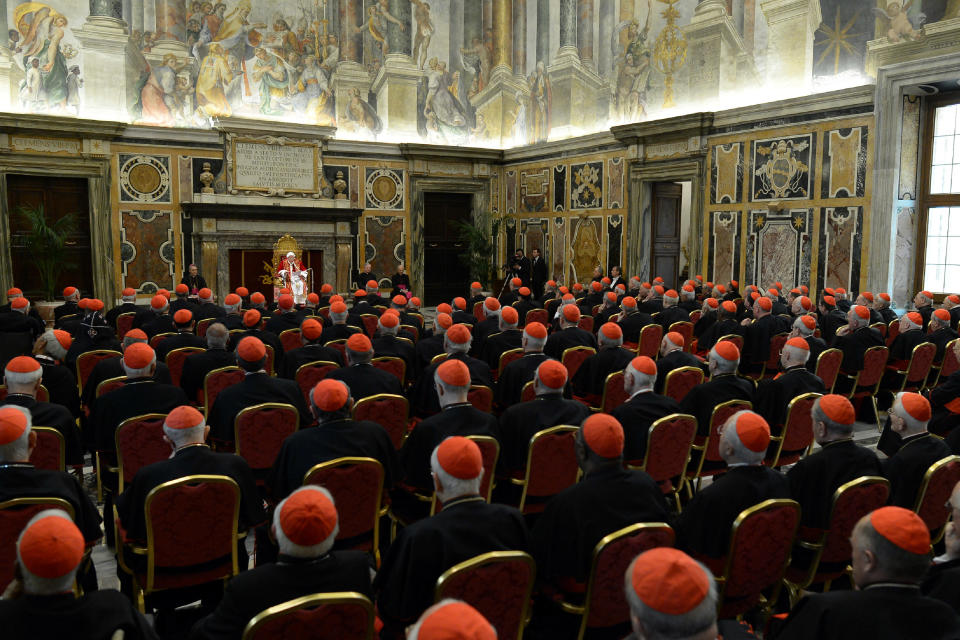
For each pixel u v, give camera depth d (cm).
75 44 1623
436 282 2150
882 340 809
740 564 323
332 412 406
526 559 272
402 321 1050
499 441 445
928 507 388
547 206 1997
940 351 838
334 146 1917
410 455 432
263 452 505
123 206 1697
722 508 332
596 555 291
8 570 325
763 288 1464
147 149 1711
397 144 1983
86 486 638
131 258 1719
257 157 1817
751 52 1473
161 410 515
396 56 1975
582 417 471
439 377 438
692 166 1581
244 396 516
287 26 1850
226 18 1781
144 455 484
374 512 400
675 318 1049
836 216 1333
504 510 304
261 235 1819
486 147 2111
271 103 1848
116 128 1642
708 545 333
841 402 371
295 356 693
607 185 1803
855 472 365
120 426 473
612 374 635
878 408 917
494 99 2103
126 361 511
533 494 460
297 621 227
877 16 1261
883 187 1258
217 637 237
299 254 1859
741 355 926
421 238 2059
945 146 1266
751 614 393
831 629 224
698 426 547
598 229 1841
